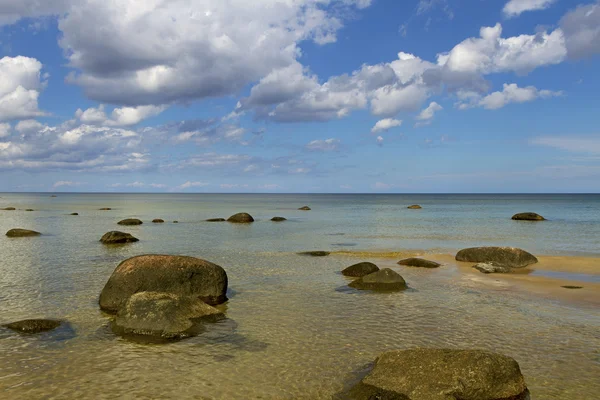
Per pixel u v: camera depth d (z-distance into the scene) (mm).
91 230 47375
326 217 72750
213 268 17594
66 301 17484
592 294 18688
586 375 10656
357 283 20156
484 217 72000
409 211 93688
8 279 21609
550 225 55312
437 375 9430
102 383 10320
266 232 46469
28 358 11742
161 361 11586
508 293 18906
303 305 17062
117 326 13945
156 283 16594
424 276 22531
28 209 96750
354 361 11602
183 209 100812
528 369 11000
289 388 10133
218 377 10672
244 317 15445
